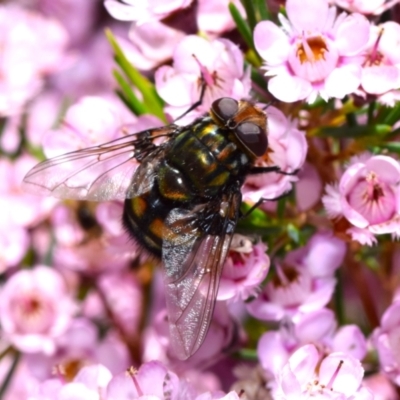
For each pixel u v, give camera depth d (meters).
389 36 0.08
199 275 0.08
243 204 0.09
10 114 0.11
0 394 0.10
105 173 0.09
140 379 0.08
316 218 0.09
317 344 0.08
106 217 0.10
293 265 0.09
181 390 0.08
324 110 0.09
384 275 0.10
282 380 0.08
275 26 0.08
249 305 0.09
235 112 0.08
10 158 0.11
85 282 0.11
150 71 0.09
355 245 0.09
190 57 0.09
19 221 0.11
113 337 0.11
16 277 0.10
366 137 0.09
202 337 0.08
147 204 0.09
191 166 0.08
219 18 0.09
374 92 0.08
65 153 0.09
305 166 0.09
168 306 0.08
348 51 0.08
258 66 0.09
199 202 0.08
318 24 0.08
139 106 0.09
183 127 0.09
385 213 0.08
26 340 0.10
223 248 0.08
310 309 0.09
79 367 0.10
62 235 0.11
